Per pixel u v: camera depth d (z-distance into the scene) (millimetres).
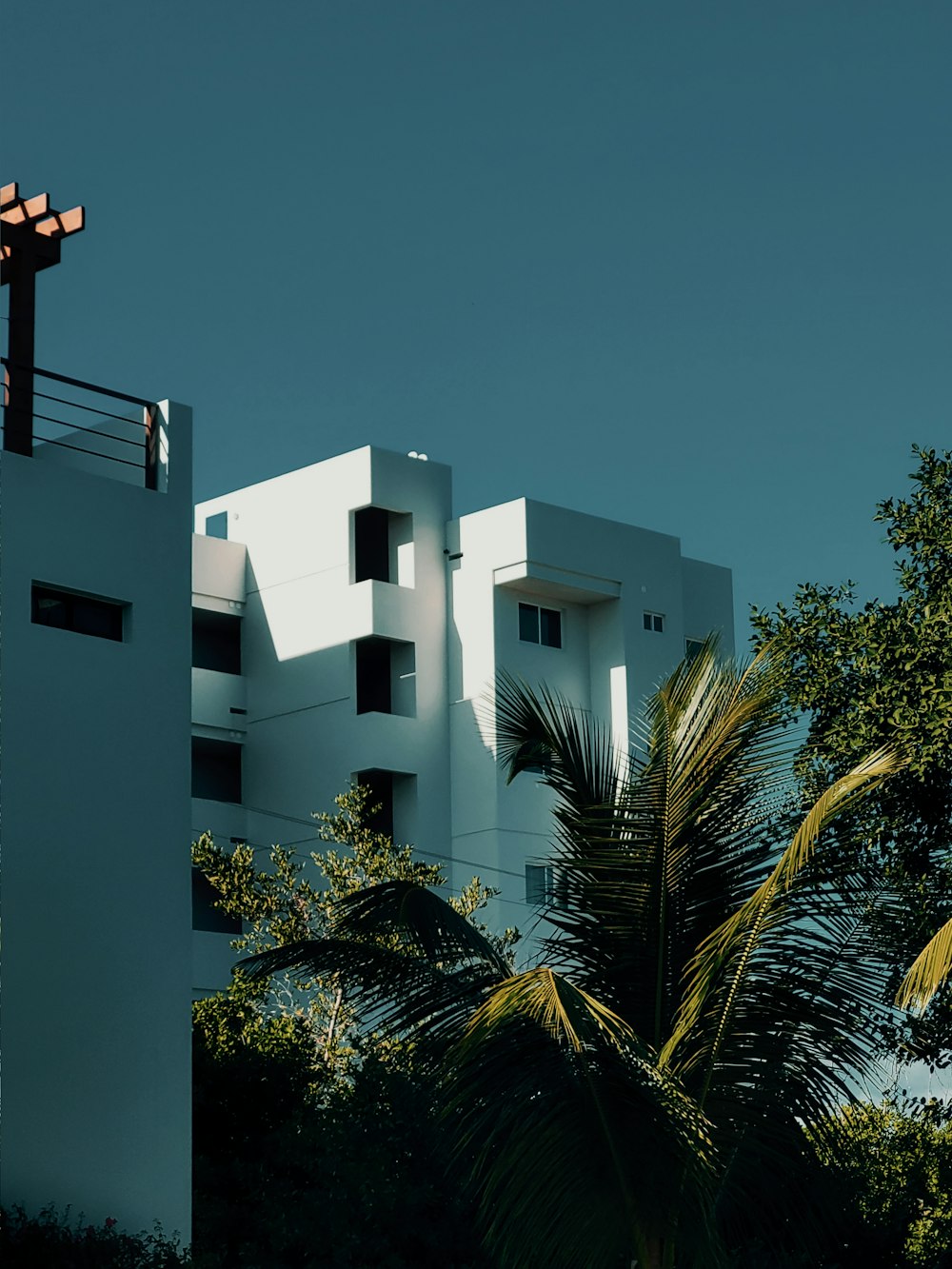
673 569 41438
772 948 16016
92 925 16859
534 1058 13766
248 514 41000
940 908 19766
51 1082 16234
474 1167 14281
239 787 40062
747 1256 18375
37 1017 16250
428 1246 19000
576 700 39812
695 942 16094
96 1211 16297
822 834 15500
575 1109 13688
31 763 16688
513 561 38469
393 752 37781
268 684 39844
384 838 30594
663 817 15695
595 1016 12422
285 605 39844
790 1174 16234
